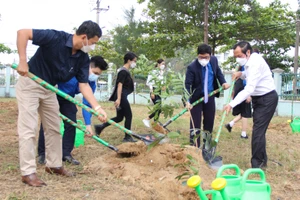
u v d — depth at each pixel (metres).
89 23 4.12
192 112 6.06
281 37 22.48
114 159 5.31
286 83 15.63
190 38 20.23
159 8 20.00
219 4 20.11
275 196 4.45
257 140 5.54
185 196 4.15
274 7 23.73
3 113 11.46
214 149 5.20
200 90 6.03
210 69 6.08
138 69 5.00
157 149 5.06
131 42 22.16
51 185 4.21
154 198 4.07
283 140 8.45
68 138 5.41
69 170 4.96
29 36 3.94
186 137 8.08
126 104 7.37
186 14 20.42
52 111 4.46
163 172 4.60
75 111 5.53
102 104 17.20
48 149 4.62
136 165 4.90
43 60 4.20
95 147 6.67
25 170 4.17
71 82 5.36
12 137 7.51
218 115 13.34
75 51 4.26
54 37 4.07
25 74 3.98
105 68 5.85
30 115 4.15
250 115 8.45
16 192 3.89
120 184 4.38
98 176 4.69
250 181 3.40
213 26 20.12
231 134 8.96
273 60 24.67
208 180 4.49
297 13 23.55
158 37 20.81
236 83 8.41
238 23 20.83
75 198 3.84
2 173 4.63
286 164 6.01
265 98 5.50
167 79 4.95
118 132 8.55
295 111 15.05
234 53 5.59
